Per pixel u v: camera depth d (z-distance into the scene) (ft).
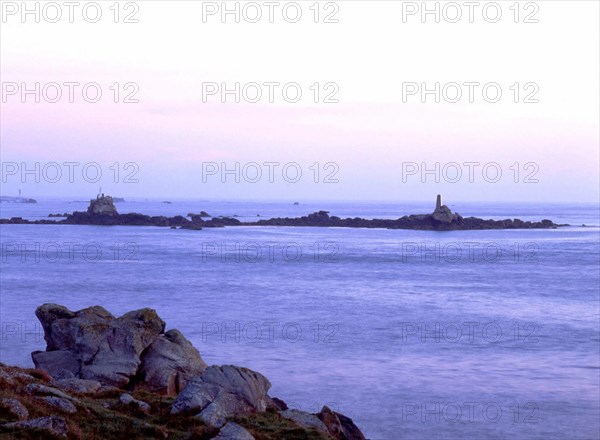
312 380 182.29
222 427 96.99
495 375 190.70
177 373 129.90
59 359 131.54
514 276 489.26
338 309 322.96
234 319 288.10
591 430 143.02
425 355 217.15
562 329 270.26
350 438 113.80
